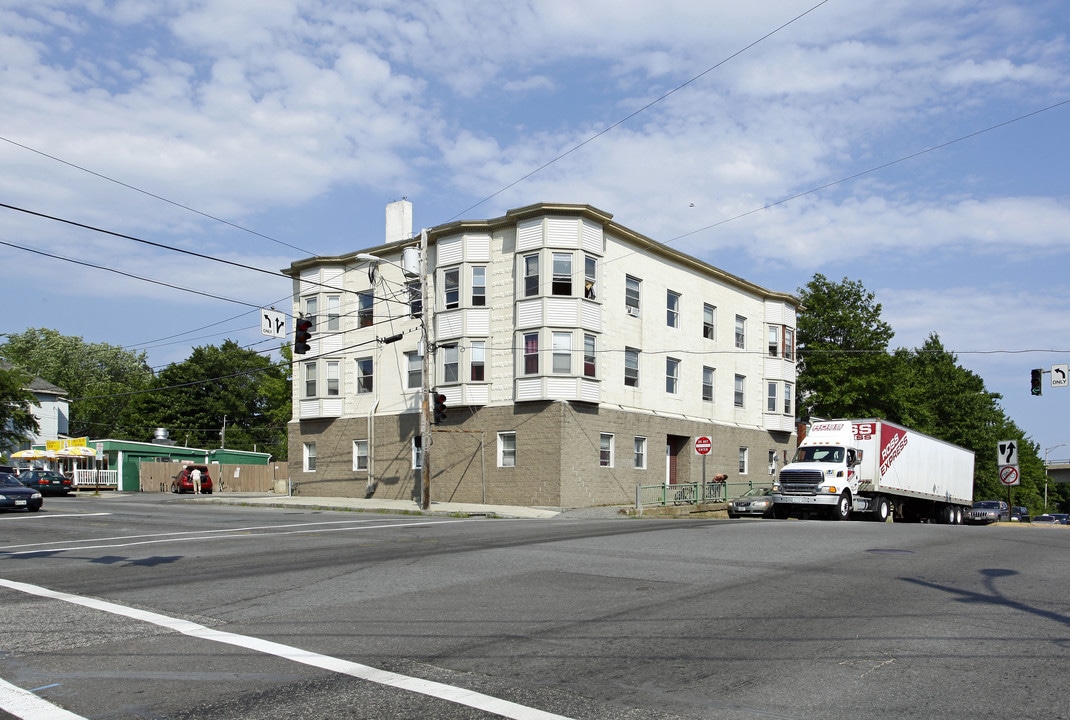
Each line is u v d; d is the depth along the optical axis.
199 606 9.60
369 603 9.73
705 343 40.69
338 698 6.04
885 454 31.03
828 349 48.53
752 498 33.47
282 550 15.27
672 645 7.62
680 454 39.28
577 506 32.38
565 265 33.09
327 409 39.66
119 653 7.40
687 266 39.72
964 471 39.34
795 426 47.16
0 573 12.38
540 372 32.56
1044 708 5.82
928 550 14.91
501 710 5.77
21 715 5.71
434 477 35.44
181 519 24.06
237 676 6.62
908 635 7.98
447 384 35.06
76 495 46.62
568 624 8.52
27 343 92.06
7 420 53.09
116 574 12.19
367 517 26.17
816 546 15.43
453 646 7.60
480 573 12.05
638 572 12.12
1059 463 96.00
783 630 8.21
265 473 50.72
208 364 80.44
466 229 34.94
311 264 40.59
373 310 38.78
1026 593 10.28
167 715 5.70
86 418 88.88
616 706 5.87
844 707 5.85
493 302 34.59
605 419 34.03
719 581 11.25
